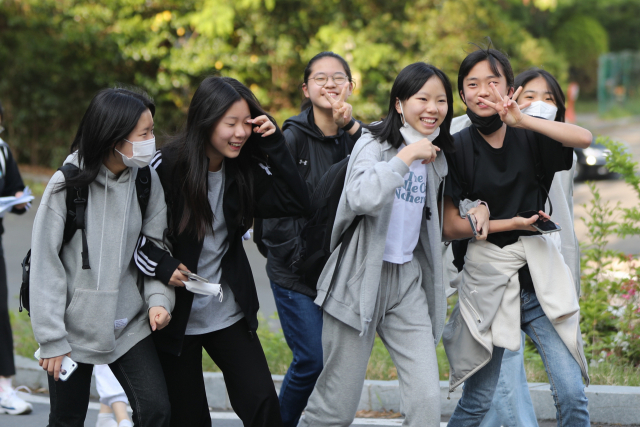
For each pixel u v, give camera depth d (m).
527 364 6.94
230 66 20.78
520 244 4.41
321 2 20.47
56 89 22.98
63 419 4.16
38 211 3.97
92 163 4.00
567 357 4.33
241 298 4.46
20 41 22.53
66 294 4.04
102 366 5.85
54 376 3.96
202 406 4.65
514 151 4.38
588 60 56.97
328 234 4.48
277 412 4.40
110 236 4.07
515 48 22.08
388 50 19.33
